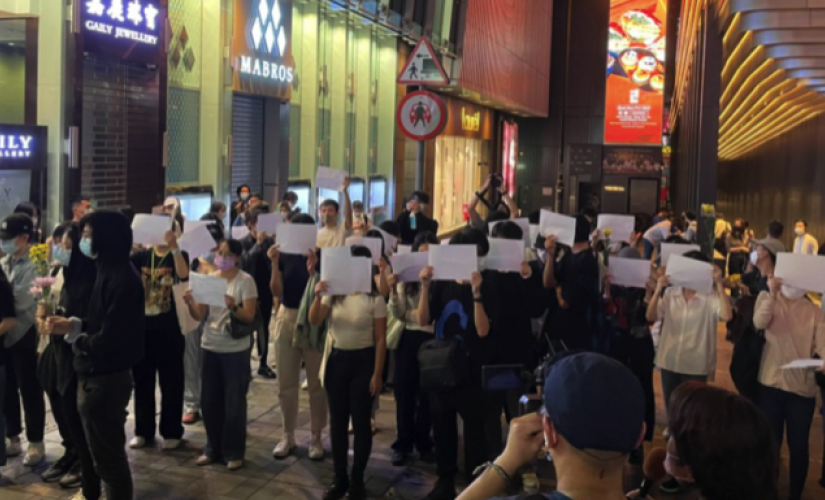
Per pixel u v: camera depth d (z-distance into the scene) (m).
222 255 6.14
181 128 12.05
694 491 2.80
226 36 12.52
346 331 5.75
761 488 2.18
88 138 9.94
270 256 6.62
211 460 6.38
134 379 6.60
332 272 5.64
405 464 6.57
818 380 5.81
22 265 6.16
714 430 2.20
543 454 6.09
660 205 35.00
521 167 36.25
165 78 11.15
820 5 10.68
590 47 35.25
